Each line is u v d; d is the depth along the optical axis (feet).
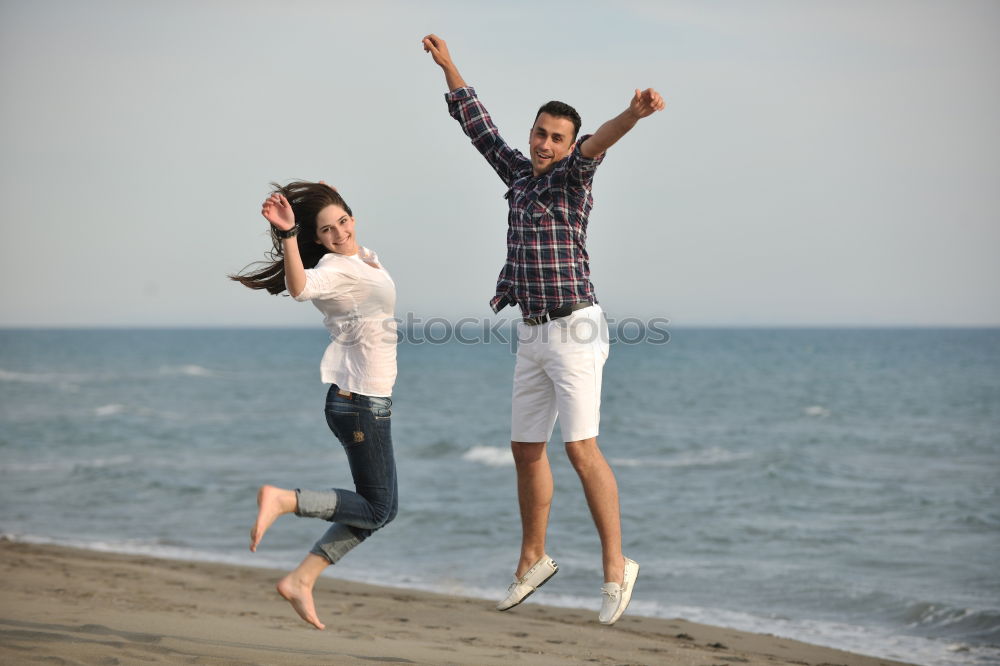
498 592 43.14
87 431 124.26
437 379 259.60
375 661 21.80
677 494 73.72
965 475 85.46
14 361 365.20
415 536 56.49
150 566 45.06
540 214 18.33
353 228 17.69
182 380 246.88
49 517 63.77
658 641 32.55
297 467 90.94
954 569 47.83
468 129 20.27
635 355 404.77
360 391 17.04
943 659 32.94
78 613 26.99
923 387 204.85
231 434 121.90
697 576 46.39
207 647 21.21
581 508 64.03
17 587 34.83
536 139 18.53
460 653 26.13
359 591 41.37
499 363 364.99
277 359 398.01
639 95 16.46
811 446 109.19
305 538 56.03
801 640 35.14
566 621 36.22
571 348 18.53
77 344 629.10
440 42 20.65
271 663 19.35
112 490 74.43
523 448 19.76
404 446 106.63
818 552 52.08
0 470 86.63
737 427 132.57
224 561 49.37
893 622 38.19
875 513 64.75
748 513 64.75
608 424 137.08
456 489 76.95
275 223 15.35
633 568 19.12
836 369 281.54
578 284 18.53
